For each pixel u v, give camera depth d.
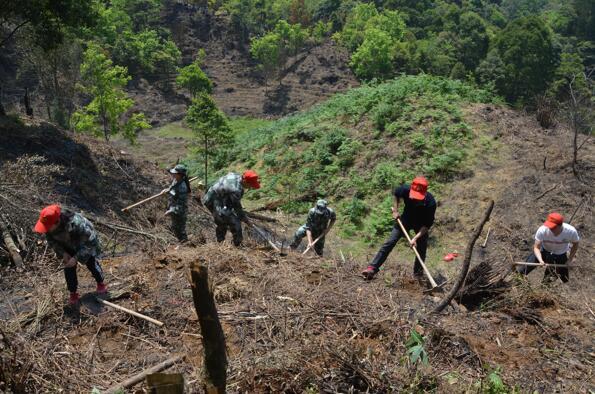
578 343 5.07
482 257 12.48
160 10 82.75
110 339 4.83
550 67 72.38
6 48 48.88
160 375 3.14
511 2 152.50
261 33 88.81
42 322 5.02
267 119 65.69
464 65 79.06
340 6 102.88
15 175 9.73
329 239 14.66
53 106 31.38
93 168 13.11
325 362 4.34
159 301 5.38
